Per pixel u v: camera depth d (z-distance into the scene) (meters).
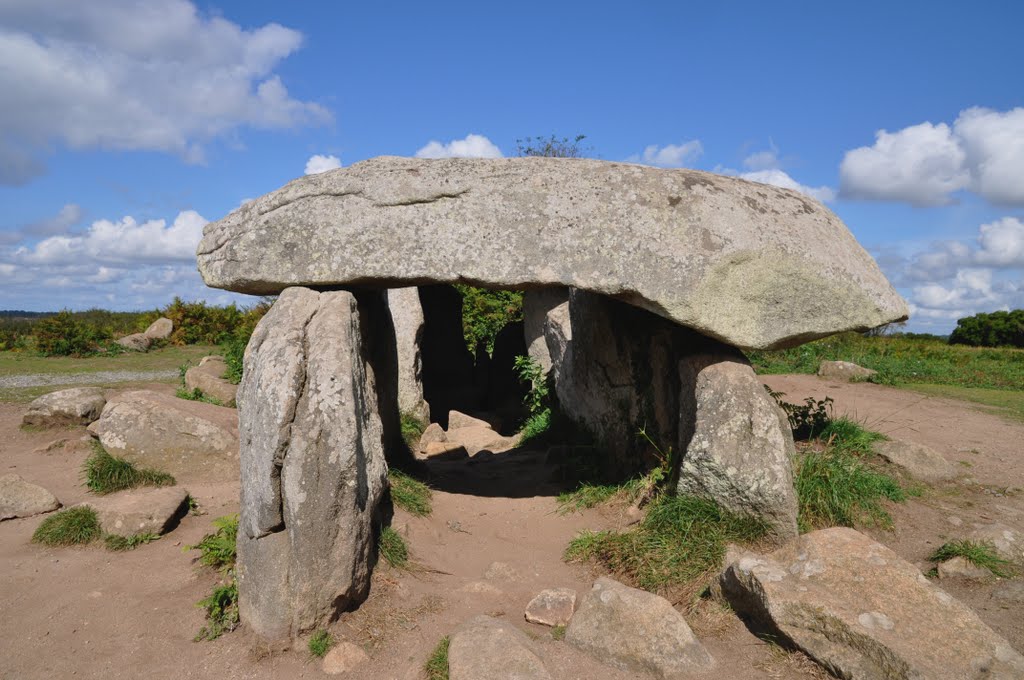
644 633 3.23
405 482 5.42
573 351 7.11
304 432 3.41
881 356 13.21
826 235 4.65
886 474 5.47
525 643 3.20
